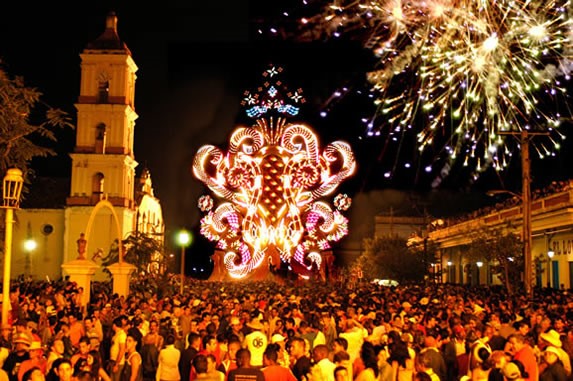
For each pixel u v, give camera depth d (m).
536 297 25.92
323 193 75.62
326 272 77.38
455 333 13.91
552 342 12.20
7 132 21.17
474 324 14.75
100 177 70.25
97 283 41.12
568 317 18.50
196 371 10.27
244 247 74.75
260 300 25.97
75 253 68.75
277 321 16.36
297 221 75.38
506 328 14.86
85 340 11.97
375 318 16.53
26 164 22.52
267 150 75.00
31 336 13.06
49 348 12.77
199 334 13.80
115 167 69.94
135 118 75.00
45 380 10.47
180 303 22.56
